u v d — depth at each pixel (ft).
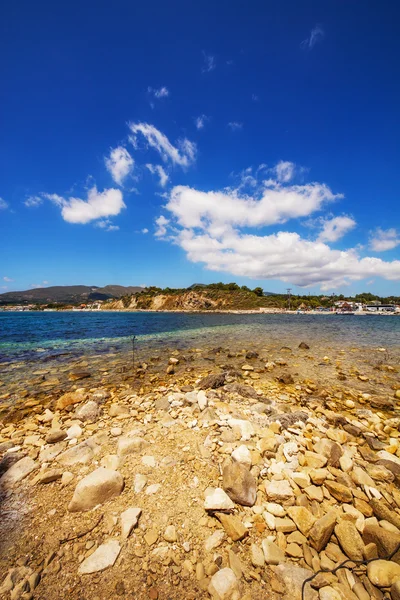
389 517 11.20
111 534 10.27
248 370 41.78
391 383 35.24
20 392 31.48
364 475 14.12
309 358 51.06
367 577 8.93
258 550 9.71
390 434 20.75
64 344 68.54
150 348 63.05
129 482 13.10
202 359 50.65
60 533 10.34
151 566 9.14
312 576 8.79
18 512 11.36
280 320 184.55
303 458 15.16
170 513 11.28
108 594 8.30
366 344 69.05
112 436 17.75
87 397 27.25
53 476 13.37
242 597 8.21
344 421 21.74
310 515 10.99
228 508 11.18
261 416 21.13
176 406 23.52
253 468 14.06
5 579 8.53
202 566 9.18
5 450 16.83
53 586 8.47
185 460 14.88
